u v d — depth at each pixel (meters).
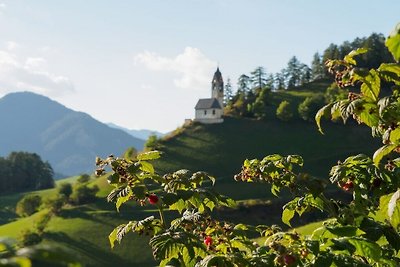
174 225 5.37
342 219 5.39
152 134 144.88
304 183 5.55
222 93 194.12
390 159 5.74
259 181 5.95
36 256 1.74
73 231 90.81
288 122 152.50
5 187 169.38
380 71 5.12
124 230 5.41
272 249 4.70
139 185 5.20
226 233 5.44
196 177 5.36
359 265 4.41
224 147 141.12
